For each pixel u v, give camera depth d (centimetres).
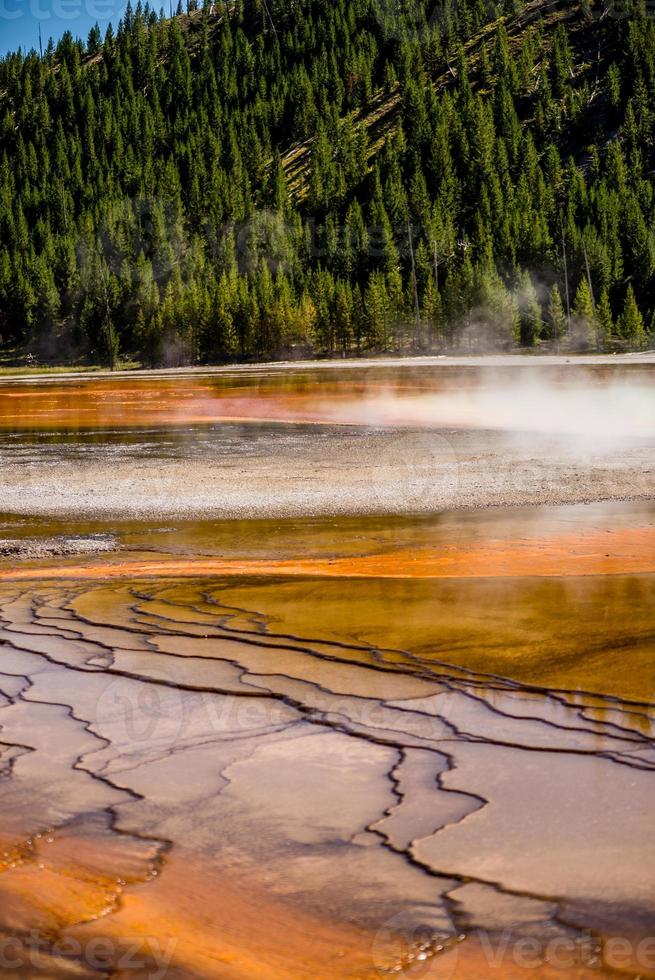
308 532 1130
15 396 4303
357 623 641
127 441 2281
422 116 13375
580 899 292
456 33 17625
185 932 282
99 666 559
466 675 513
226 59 19862
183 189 13625
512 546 988
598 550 948
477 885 302
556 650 554
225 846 334
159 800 372
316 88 16925
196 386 4644
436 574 841
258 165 15125
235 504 1360
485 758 400
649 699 462
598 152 12125
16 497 1463
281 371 6047
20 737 444
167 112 18825
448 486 1474
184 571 904
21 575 905
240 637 615
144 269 10325
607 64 14762
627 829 333
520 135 12438
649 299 8600
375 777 386
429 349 8231
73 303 10938
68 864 324
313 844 333
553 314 7862
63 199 13912
